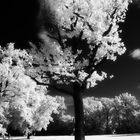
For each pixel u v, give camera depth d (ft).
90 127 310.65
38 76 34.60
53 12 34.01
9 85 62.75
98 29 33.06
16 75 62.64
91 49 34.04
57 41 34.81
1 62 61.87
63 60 32.96
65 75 33.06
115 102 310.65
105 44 33.91
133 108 301.84
